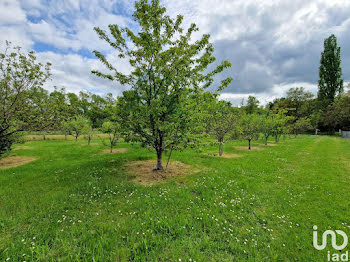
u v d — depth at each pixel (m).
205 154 10.28
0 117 6.38
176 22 5.20
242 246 2.46
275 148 13.40
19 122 7.12
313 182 5.17
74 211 3.46
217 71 5.45
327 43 38.84
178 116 5.62
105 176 5.70
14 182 5.18
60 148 12.97
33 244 2.38
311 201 3.93
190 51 5.28
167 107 5.76
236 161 8.30
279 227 2.94
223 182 5.19
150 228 2.88
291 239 2.63
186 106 5.57
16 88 6.47
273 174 6.02
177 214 3.30
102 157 9.38
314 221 3.11
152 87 5.95
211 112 9.56
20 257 2.19
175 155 9.95
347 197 4.12
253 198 4.03
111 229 2.81
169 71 5.29
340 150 11.97
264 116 15.80
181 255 2.27
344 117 29.44
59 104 7.74
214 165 7.48
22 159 8.92
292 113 40.22
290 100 41.69
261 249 2.41
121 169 6.72
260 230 2.86
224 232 2.76
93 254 2.22
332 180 5.36
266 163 7.83
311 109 38.81
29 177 5.63
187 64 5.28
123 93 5.53
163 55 5.11
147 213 3.28
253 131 13.07
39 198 4.01
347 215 3.30
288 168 6.87
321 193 4.37
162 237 2.67
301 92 40.25
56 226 2.93
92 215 3.30
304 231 2.82
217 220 3.08
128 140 6.02
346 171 6.41
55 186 4.84
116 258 2.22
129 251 2.33
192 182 5.28
